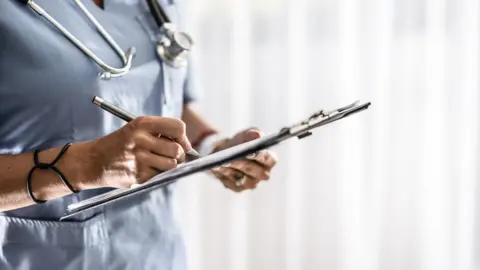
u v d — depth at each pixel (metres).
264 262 1.72
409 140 1.62
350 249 1.66
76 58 0.84
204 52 1.74
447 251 1.61
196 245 1.77
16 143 0.83
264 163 0.98
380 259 1.64
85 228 0.88
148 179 0.71
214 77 1.74
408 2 1.61
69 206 0.78
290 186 1.69
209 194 1.76
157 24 1.00
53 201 0.86
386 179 1.64
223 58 1.73
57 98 0.82
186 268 1.03
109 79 0.87
